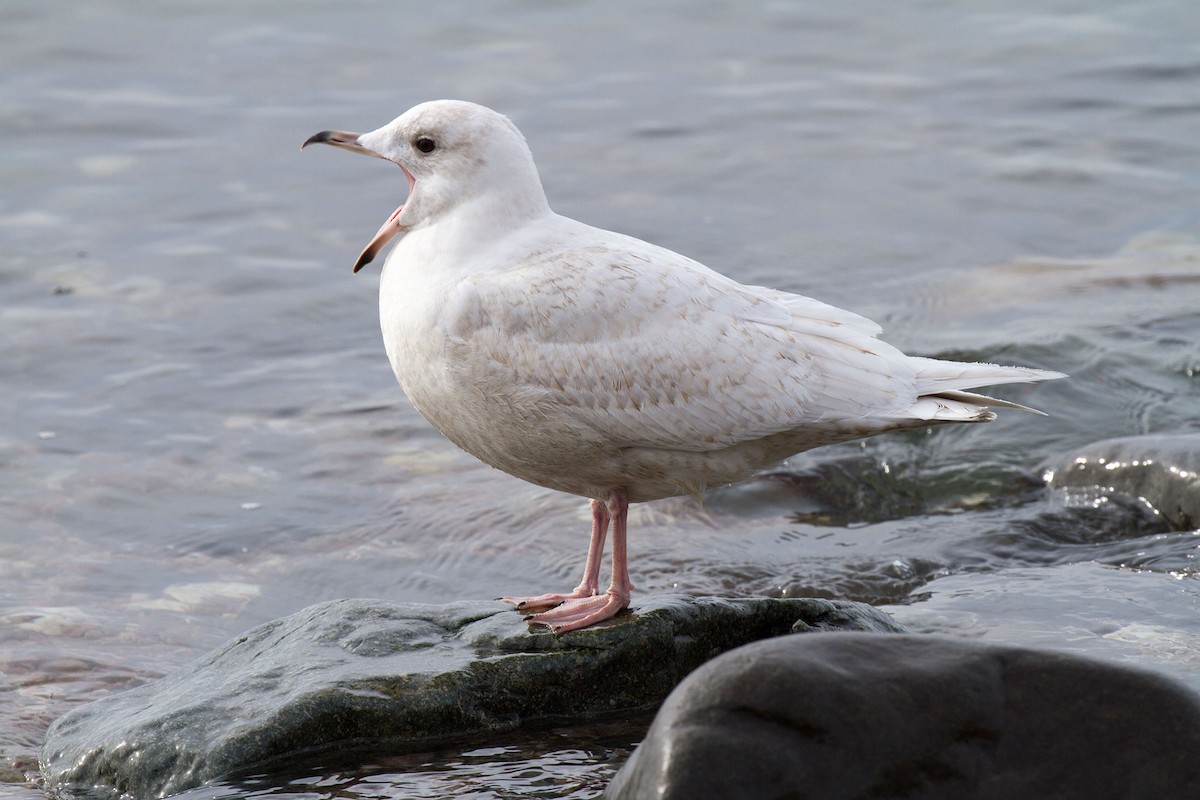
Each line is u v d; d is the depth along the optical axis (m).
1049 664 6.74
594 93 23.88
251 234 19.23
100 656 10.71
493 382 8.82
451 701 8.66
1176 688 6.67
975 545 12.01
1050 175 20.94
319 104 23.25
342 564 12.27
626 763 6.96
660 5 28.02
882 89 24.17
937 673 6.70
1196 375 14.87
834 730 6.53
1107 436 13.83
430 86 23.94
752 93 23.97
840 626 9.37
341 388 15.63
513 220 9.07
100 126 22.44
